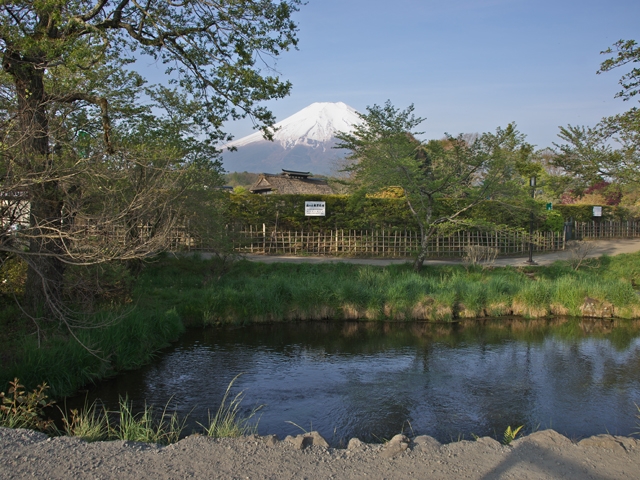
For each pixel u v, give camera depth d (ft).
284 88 38.42
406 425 24.75
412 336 43.52
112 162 28.02
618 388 30.30
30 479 13.33
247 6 35.04
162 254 56.85
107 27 34.96
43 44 28.14
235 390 29.40
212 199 50.42
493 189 57.67
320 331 44.98
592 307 51.39
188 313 45.32
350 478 13.51
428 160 67.82
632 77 47.70
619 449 15.37
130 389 29.22
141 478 13.48
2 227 23.08
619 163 63.57
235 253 56.44
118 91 40.57
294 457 14.94
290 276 57.16
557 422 25.25
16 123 28.27
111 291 40.11
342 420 25.23
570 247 74.90
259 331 44.50
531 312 51.42
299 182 135.85
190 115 44.73
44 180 22.94
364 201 67.72
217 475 13.69
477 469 14.07
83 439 17.01
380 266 64.80
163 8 36.70
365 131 63.41
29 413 20.40
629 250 91.45
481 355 37.60
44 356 27.25
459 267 64.64
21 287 37.04
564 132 65.87
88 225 24.88
